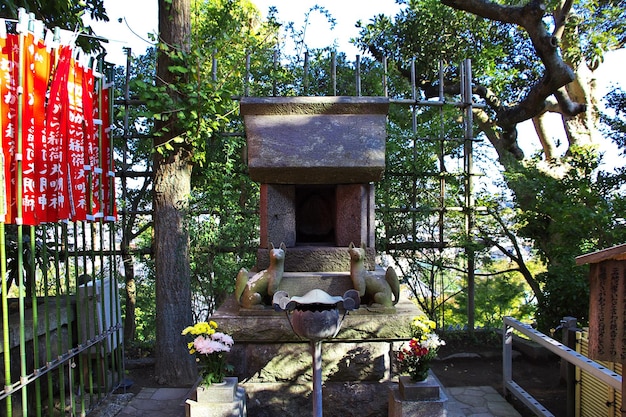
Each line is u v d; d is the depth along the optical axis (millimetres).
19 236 3119
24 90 3156
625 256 2064
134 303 6582
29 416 3779
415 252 6367
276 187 3930
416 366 3162
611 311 2119
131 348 6102
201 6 6617
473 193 6285
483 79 9031
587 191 5699
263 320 3395
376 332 3400
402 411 3057
